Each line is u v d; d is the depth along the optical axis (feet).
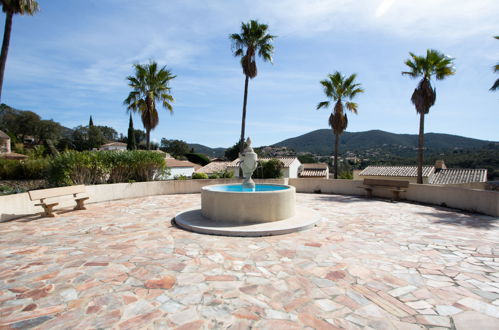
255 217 22.88
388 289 12.01
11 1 39.99
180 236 20.52
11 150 136.98
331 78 59.06
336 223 24.53
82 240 19.63
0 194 32.32
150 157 46.98
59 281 12.98
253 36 59.06
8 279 13.23
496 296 11.34
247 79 61.05
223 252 16.85
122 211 31.17
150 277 13.34
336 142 61.05
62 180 37.86
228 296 11.46
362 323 9.54
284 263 15.05
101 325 9.52
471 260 15.38
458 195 31.86
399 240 19.26
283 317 9.93
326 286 12.32
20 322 9.71
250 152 28.84
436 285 12.35
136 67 56.90
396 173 78.28
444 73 46.98
